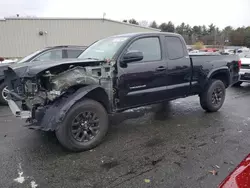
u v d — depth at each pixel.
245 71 8.77
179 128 4.39
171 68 4.42
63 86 3.20
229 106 6.13
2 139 3.88
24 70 3.37
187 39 78.88
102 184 2.61
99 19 24.41
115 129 4.37
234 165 2.97
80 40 24.02
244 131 4.21
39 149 3.50
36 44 22.27
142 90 4.05
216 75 5.52
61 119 3.07
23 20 21.41
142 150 3.46
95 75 3.51
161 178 2.71
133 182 2.64
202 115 5.26
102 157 3.24
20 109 3.33
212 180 2.65
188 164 3.02
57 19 22.59
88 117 3.46
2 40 21.09
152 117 5.13
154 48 4.25
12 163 3.07
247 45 76.94
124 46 3.85
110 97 3.71
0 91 6.23
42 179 2.71
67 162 3.11
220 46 61.91
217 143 3.67
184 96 4.89
